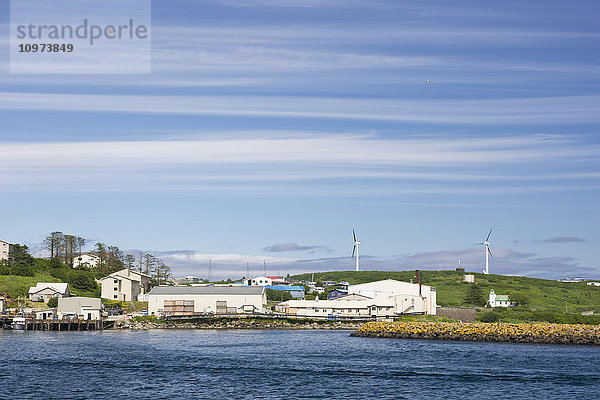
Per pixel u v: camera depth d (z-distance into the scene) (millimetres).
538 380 81250
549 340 135250
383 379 81188
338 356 103250
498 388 76188
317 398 70625
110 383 77438
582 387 77125
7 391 72125
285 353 107188
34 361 93688
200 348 114812
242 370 87312
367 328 154875
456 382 79562
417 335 147750
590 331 134125
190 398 70062
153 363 93000
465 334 143000
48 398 69125
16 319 162375
